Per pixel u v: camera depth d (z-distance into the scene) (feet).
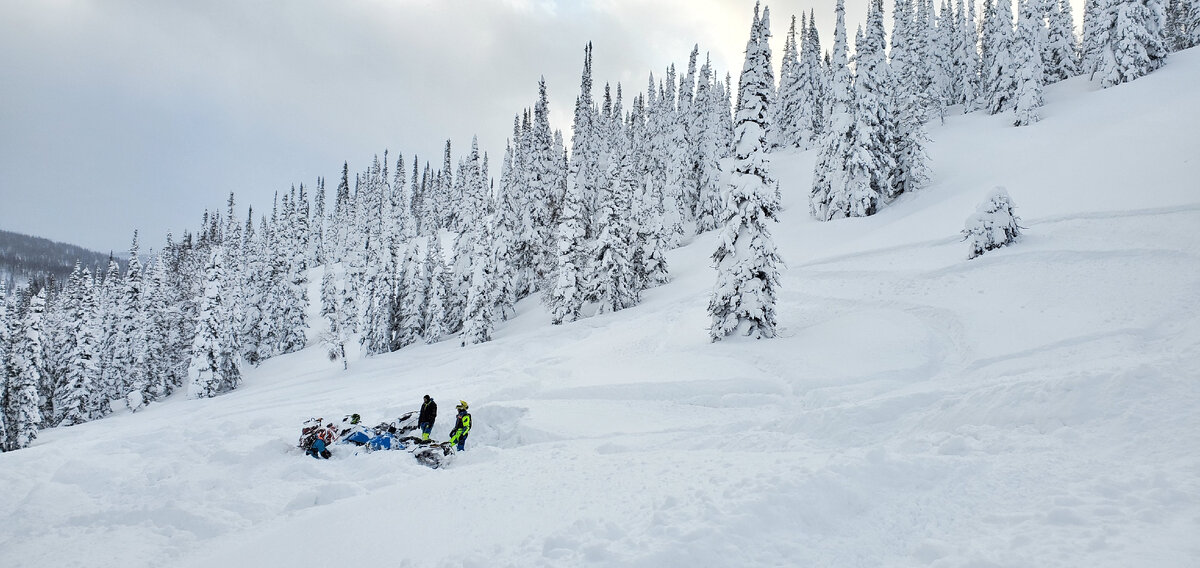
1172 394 23.16
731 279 75.20
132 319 189.47
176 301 219.20
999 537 15.93
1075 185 93.61
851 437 33.65
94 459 40.32
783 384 56.80
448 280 165.07
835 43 138.31
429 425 49.42
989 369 51.52
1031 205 93.81
